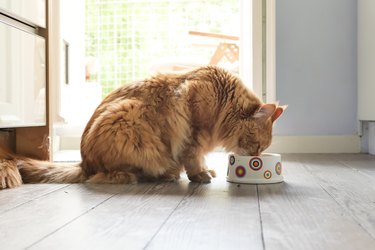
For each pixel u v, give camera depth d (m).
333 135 3.55
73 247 1.00
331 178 2.12
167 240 1.06
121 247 1.00
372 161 2.85
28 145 2.39
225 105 2.10
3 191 1.76
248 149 2.10
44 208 1.43
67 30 3.29
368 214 1.34
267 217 1.30
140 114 2.02
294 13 3.54
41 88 2.29
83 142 2.09
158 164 2.04
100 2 4.46
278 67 3.56
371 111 3.19
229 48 4.52
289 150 3.54
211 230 1.15
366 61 3.28
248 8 3.71
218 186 1.91
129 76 4.50
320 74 3.55
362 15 3.36
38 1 2.24
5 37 1.87
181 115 2.04
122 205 1.48
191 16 4.54
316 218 1.29
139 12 4.50
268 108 2.05
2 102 1.86
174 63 4.48
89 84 4.24
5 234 1.11
